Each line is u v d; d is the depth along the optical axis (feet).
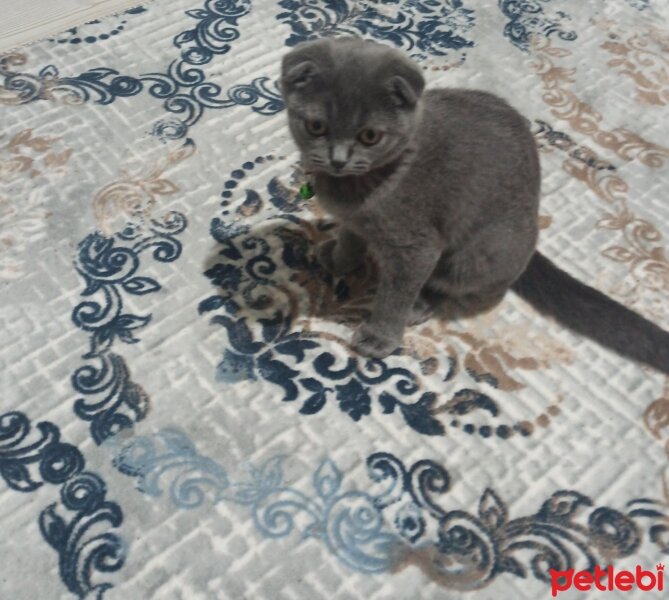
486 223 3.24
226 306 3.62
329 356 3.49
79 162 4.10
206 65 4.69
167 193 4.03
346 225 3.31
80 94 4.44
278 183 4.15
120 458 3.08
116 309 3.54
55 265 3.67
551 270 3.71
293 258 3.85
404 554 2.92
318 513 3.00
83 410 3.20
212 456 3.12
